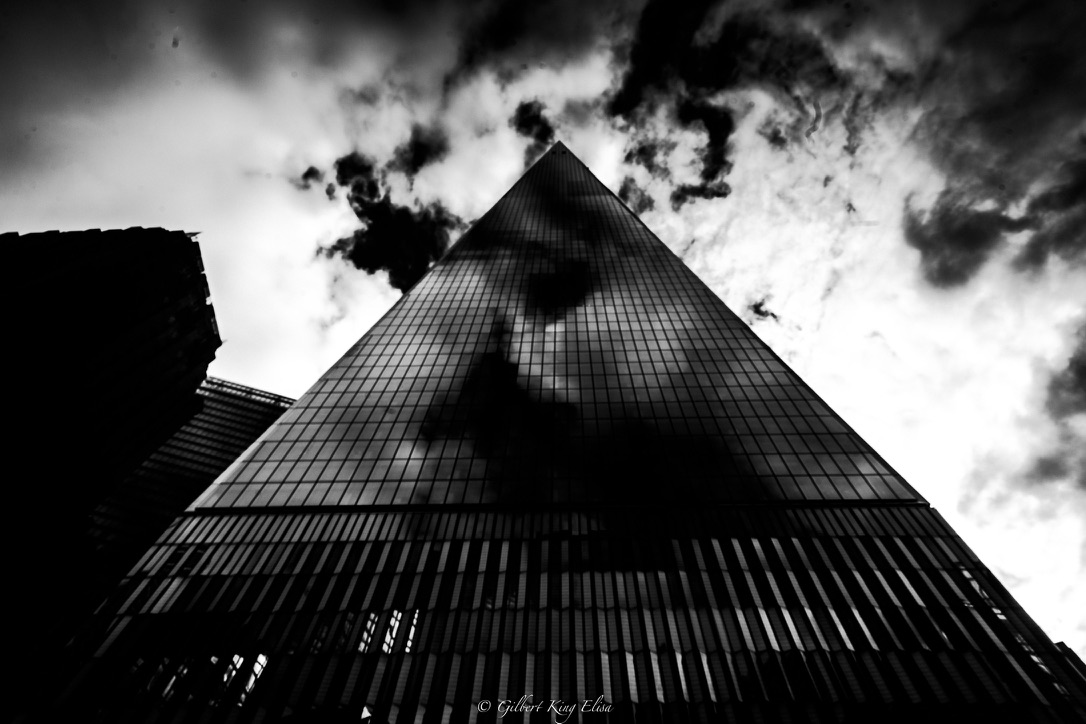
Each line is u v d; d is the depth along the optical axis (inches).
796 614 1187.3
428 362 2188.7
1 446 2618.1
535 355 2212.1
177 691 1070.4
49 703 1058.1
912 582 1257.4
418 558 1339.8
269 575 1301.7
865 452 1665.8
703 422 1815.9
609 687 1062.4
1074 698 1037.2
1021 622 1162.0
